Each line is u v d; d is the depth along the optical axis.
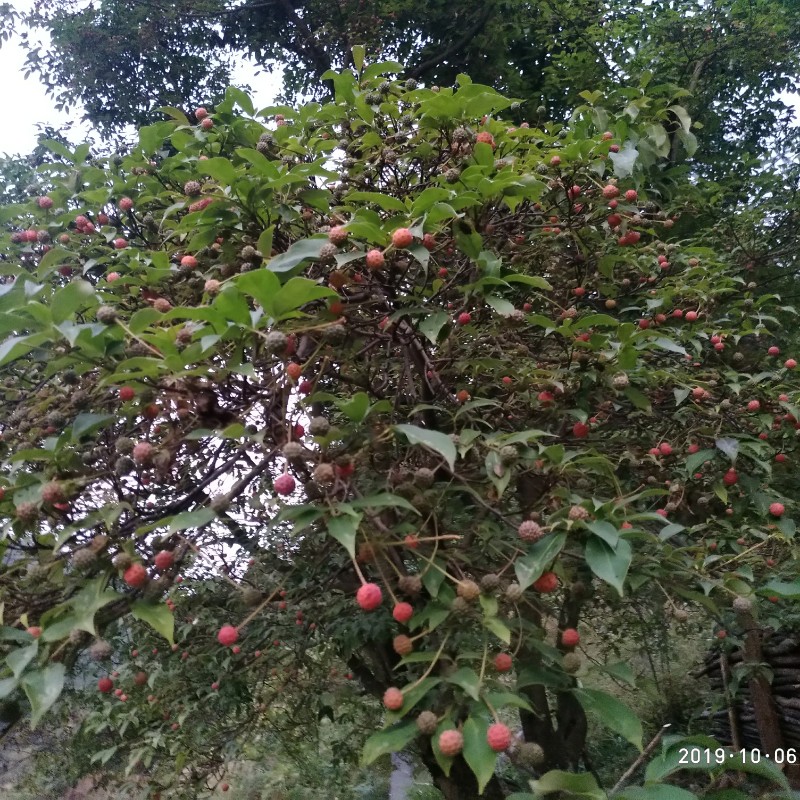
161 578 1.56
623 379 2.34
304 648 3.76
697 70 6.80
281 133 2.77
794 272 5.83
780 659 4.76
